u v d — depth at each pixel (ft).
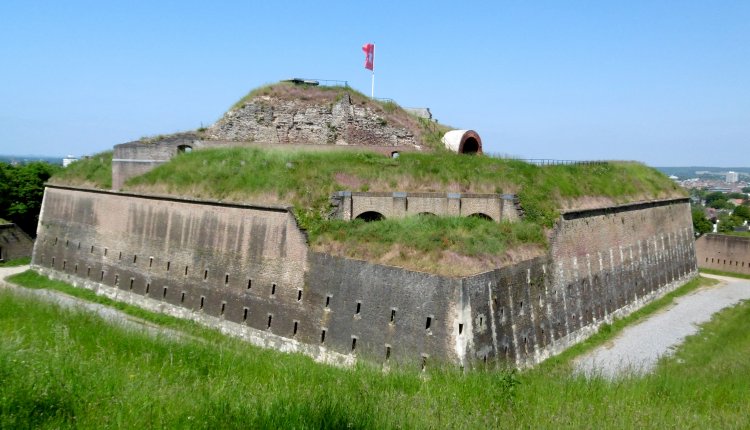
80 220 161.48
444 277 86.12
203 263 123.95
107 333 60.64
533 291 104.73
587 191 142.51
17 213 224.94
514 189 123.95
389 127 159.33
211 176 131.03
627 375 65.67
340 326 96.94
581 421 39.93
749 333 125.39
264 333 108.68
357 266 96.68
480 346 86.53
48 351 45.50
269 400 37.63
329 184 116.67
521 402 44.86
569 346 114.62
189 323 120.78
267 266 111.24
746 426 42.16
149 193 140.05
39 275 169.17
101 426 32.48
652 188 180.55
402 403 40.01
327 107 157.69
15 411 32.81
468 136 160.04
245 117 159.12
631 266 153.28
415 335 87.51
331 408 35.96
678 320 140.97
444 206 119.85
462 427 36.40
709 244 218.59
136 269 139.54
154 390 39.22
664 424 40.47
